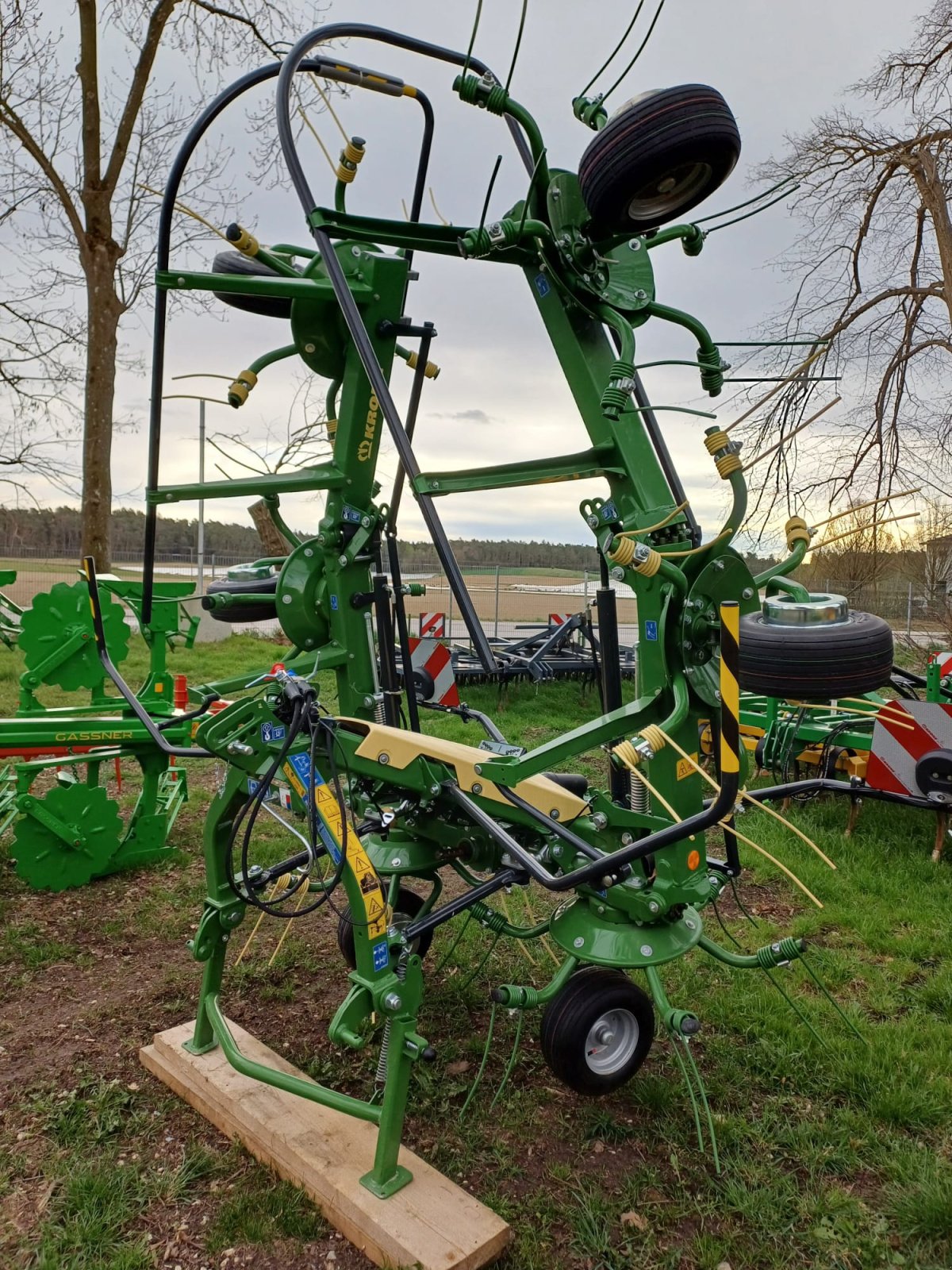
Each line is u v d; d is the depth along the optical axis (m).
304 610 4.02
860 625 2.84
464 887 5.37
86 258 14.84
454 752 3.05
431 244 3.14
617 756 2.64
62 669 5.28
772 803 6.93
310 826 2.73
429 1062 3.37
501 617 21.66
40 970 4.16
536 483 3.00
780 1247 2.54
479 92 2.85
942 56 13.45
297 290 3.47
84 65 13.62
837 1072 3.33
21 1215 2.62
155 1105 3.14
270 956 4.26
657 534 2.93
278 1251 2.49
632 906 2.98
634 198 2.69
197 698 5.62
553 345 3.20
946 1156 2.93
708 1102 3.12
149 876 5.32
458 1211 2.50
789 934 4.65
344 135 3.16
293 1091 2.77
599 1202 2.67
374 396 3.85
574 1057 2.85
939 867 5.61
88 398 14.30
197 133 2.92
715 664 3.03
